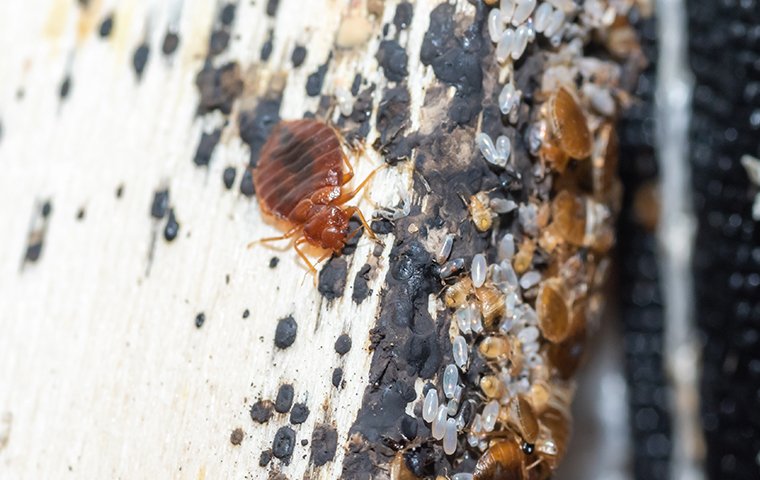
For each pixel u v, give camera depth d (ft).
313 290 0.29
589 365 0.35
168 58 0.31
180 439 0.29
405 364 0.28
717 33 0.33
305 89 0.30
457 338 0.28
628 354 0.34
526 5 0.29
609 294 0.34
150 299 0.30
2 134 0.31
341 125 0.29
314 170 0.29
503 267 0.29
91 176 0.31
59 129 0.31
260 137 0.30
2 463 0.30
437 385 0.28
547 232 0.30
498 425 0.29
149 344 0.30
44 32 0.32
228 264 0.29
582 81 0.31
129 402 0.29
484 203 0.29
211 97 0.30
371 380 0.28
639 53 0.33
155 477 0.29
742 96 0.32
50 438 0.30
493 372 0.29
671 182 0.34
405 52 0.29
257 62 0.30
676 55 0.33
